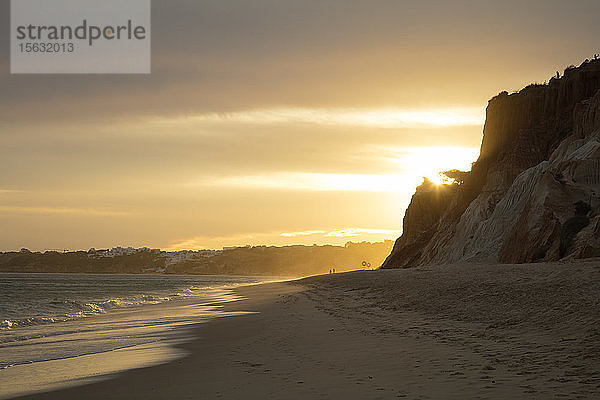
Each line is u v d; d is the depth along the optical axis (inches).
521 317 669.9
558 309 659.4
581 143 2132.1
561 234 1636.3
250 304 1578.5
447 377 420.8
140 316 1263.5
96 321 1154.7
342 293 1631.4
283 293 2064.5
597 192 1796.3
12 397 455.5
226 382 468.8
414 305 996.6
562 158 2208.4
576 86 2768.2
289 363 542.0
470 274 1380.4
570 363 432.1
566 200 1790.1
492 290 930.7
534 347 508.4
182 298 2069.4
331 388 412.5
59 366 605.6
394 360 511.5
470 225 2618.1
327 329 811.4
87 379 526.9
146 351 703.1
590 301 657.6
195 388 454.9
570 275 920.9
